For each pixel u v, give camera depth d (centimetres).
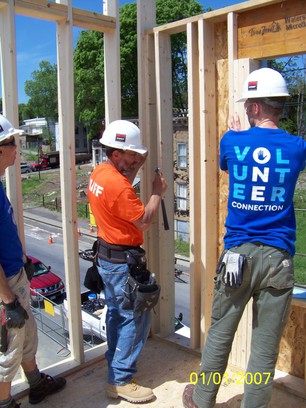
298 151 187
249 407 200
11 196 248
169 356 299
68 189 266
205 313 289
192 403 227
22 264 220
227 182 278
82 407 245
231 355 282
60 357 801
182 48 2658
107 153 237
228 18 250
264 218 192
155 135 310
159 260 317
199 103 278
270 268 189
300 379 262
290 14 231
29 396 251
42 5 243
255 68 251
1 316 208
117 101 293
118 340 249
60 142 266
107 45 292
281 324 196
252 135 193
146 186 311
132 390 246
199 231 290
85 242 2083
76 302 279
